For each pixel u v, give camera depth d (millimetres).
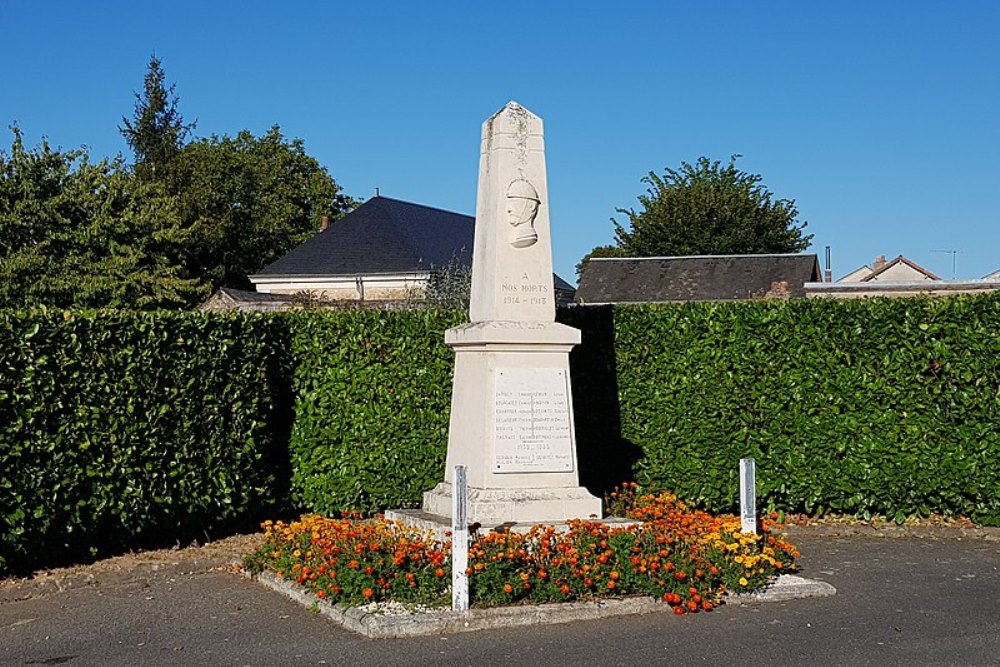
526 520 10070
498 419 10289
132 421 11758
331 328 14555
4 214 32031
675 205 60438
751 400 14664
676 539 9539
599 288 44719
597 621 8586
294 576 9719
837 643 8000
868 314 14453
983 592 10016
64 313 11453
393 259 44438
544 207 10727
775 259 44125
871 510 14609
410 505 14648
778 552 10297
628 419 14852
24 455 10750
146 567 11258
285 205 60125
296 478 14359
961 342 14141
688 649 7797
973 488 14109
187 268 52250
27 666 7691
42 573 10945
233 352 12992
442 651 7719
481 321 10586
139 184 36031
